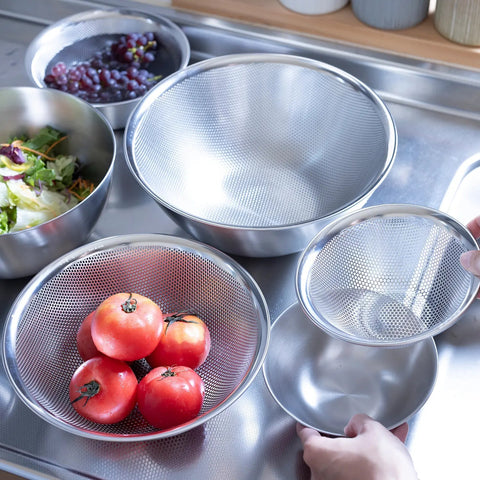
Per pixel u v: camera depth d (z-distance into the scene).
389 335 0.84
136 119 0.98
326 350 0.85
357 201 0.85
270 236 0.85
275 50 1.18
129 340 0.75
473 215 0.99
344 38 1.15
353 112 1.02
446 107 1.12
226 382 0.81
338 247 0.85
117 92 1.13
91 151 1.05
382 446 0.71
